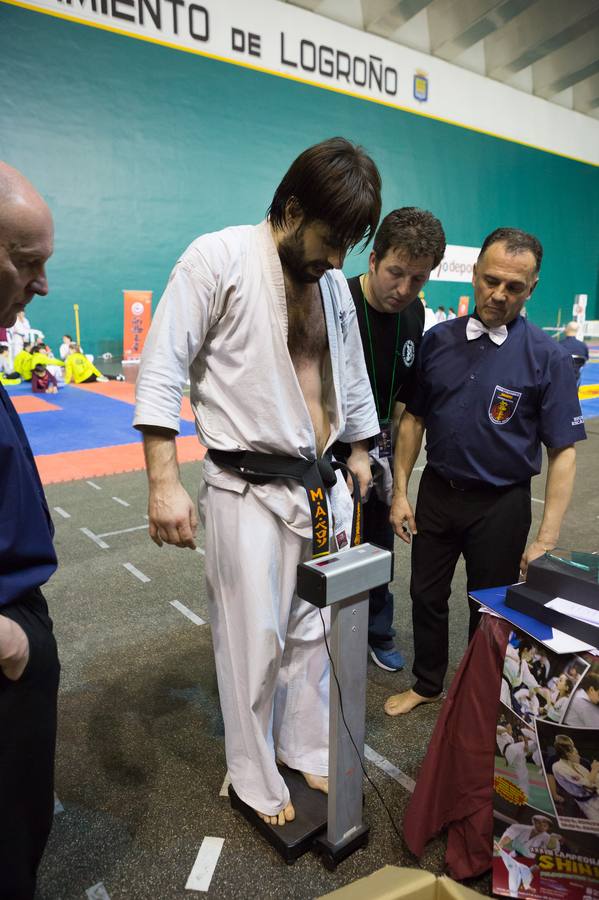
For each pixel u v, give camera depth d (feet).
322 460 4.48
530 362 5.25
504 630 4.22
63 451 17.69
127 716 6.27
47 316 34.76
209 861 4.58
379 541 7.10
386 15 42.11
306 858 4.61
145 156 35.83
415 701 6.41
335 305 4.46
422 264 5.40
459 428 5.49
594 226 64.80
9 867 3.27
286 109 40.42
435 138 48.52
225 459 4.29
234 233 4.06
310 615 4.86
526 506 5.65
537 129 56.03
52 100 32.35
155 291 37.93
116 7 33.06
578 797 3.95
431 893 3.33
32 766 3.26
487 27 45.27
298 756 5.12
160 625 8.07
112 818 4.98
